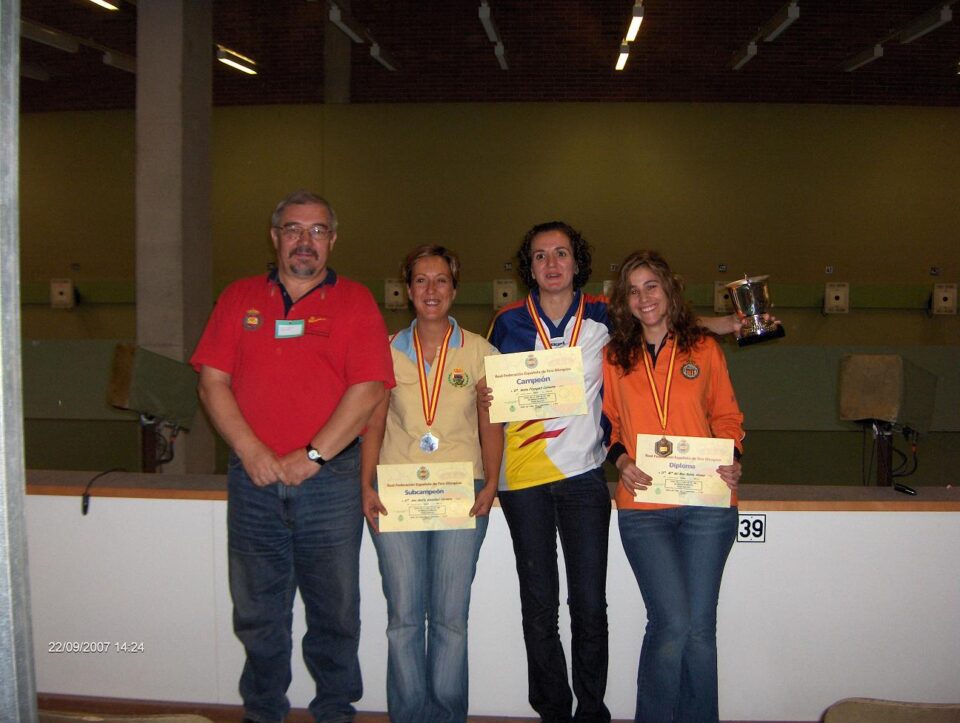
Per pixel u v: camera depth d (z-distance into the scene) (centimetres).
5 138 62
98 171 680
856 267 629
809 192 628
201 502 228
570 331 199
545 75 704
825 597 215
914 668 215
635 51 695
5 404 62
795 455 496
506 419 189
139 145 455
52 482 242
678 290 191
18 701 63
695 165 634
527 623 192
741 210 632
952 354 457
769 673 218
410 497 190
